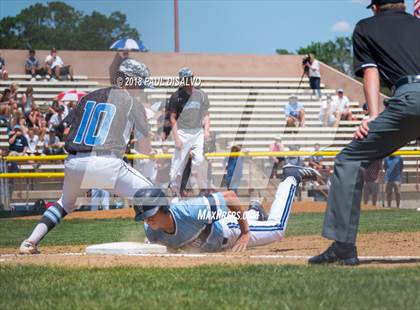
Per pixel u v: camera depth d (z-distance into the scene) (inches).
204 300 252.8
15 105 1191.6
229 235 415.2
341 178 321.7
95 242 546.9
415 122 307.9
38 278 313.6
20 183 984.3
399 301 237.9
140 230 660.1
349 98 1555.1
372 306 233.6
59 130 1060.5
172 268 330.0
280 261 354.3
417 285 262.7
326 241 496.1
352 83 1552.7
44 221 417.7
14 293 282.2
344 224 321.7
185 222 402.0
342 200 321.4
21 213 923.4
